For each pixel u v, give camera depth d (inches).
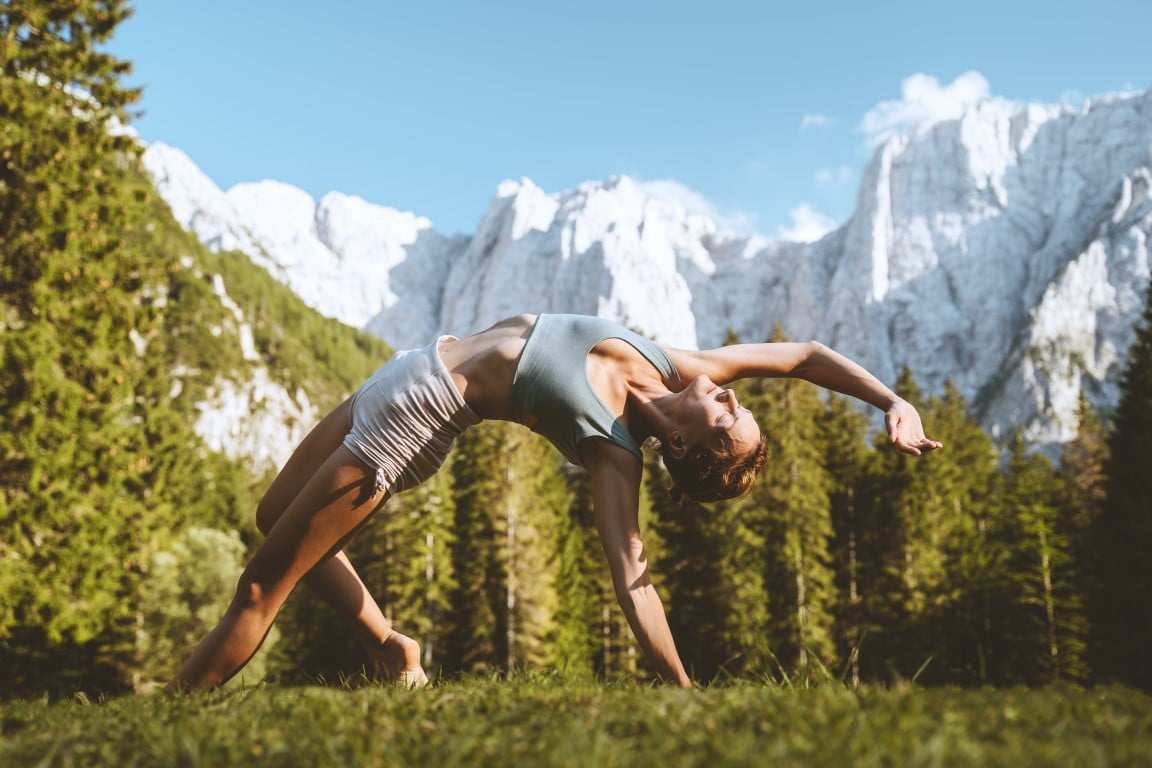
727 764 74.0
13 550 630.5
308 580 168.1
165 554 1368.1
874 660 1501.0
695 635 1460.4
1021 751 74.0
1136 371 1518.2
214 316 5502.0
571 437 146.2
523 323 153.3
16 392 628.4
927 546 1596.9
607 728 92.4
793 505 1432.1
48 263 644.1
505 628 1617.9
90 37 702.5
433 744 88.4
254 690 138.9
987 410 7598.4
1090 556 1471.5
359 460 151.9
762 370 158.7
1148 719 88.3
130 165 718.5
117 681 866.8
